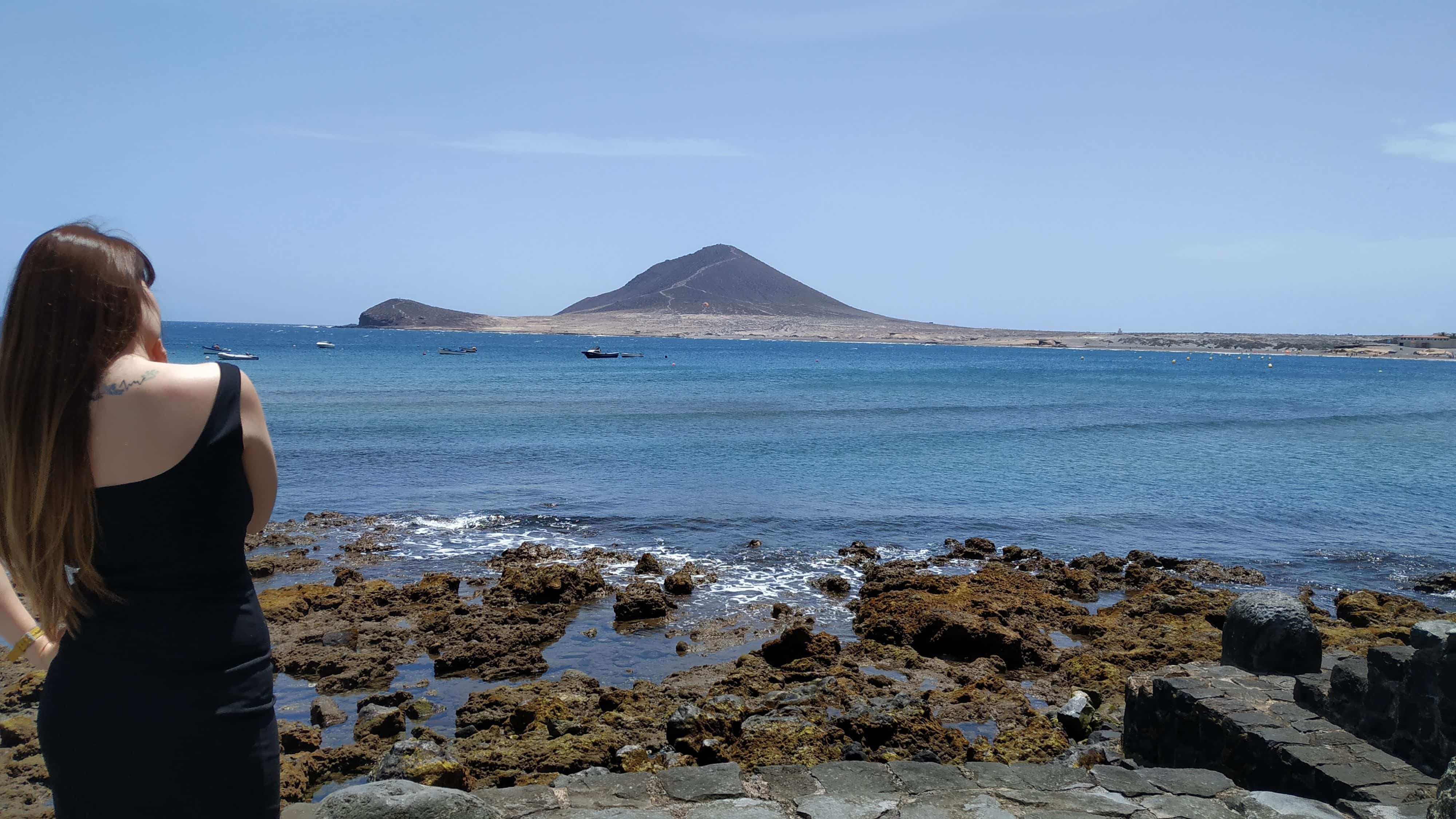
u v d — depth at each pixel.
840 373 90.19
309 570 16.14
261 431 2.40
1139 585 16.00
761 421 40.75
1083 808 4.64
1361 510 22.77
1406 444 35.91
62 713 2.27
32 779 8.03
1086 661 11.52
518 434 34.62
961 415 45.38
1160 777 4.98
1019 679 11.44
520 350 153.50
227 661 2.31
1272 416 48.62
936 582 14.64
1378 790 5.50
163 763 2.23
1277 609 8.04
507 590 14.42
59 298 2.23
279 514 20.81
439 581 14.55
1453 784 4.11
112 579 2.24
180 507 2.24
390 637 12.30
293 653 11.53
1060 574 15.95
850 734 8.51
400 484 24.34
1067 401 56.59
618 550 17.78
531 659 11.61
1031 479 26.48
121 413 2.21
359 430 35.53
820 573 16.36
